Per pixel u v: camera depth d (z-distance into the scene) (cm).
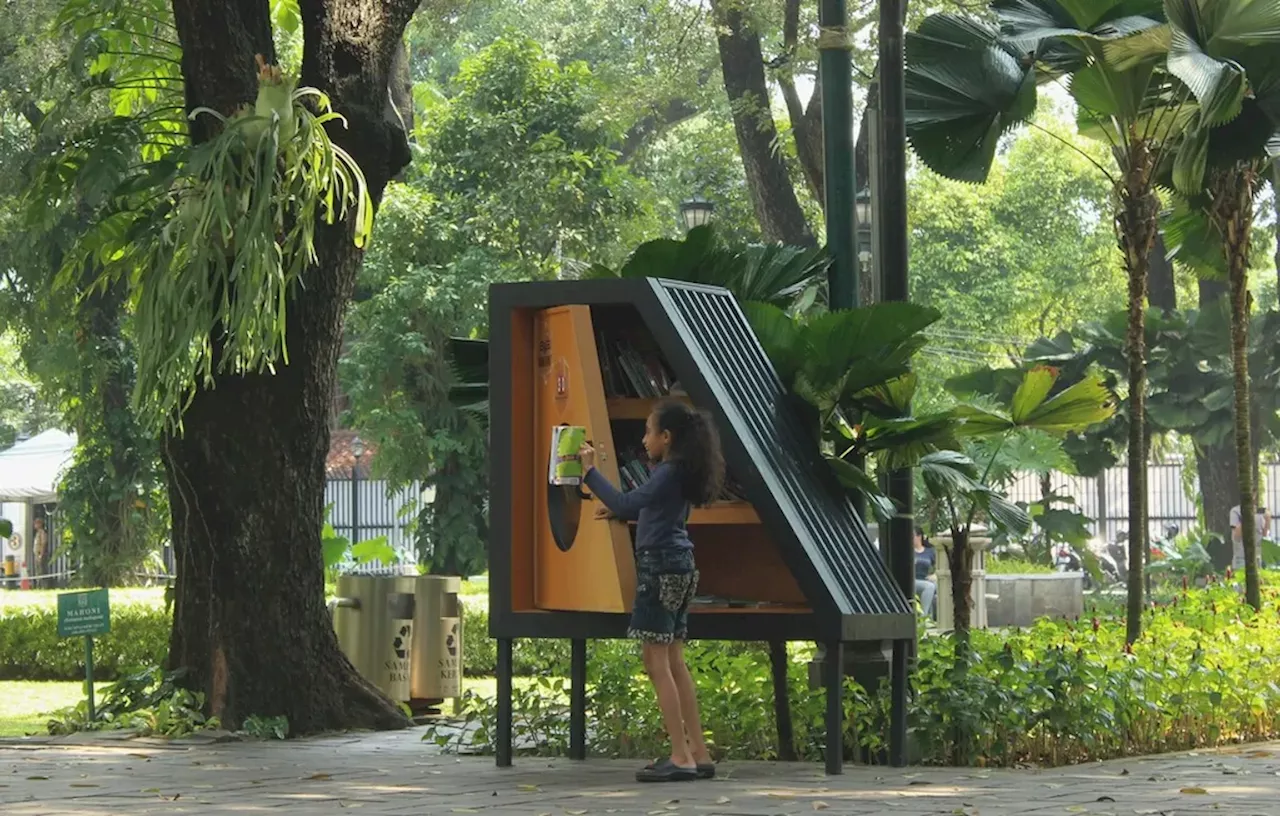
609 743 992
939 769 876
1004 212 4178
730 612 841
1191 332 2525
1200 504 3173
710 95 2953
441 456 2983
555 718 1019
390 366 2917
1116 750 953
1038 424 1038
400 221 2941
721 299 904
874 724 920
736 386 866
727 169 3170
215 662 1156
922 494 1560
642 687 1008
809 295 1023
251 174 1083
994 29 1181
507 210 2938
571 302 866
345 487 3881
